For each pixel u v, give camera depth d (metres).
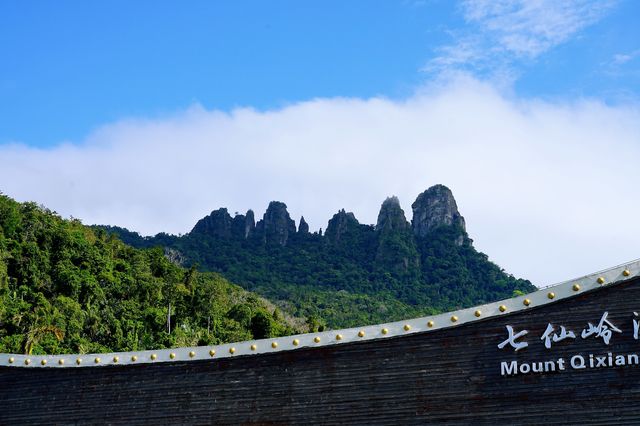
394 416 25.53
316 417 26.08
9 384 28.77
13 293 81.88
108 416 27.64
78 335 81.12
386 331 26.22
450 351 25.64
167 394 27.41
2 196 99.50
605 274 25.08
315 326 118.50
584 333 24.80
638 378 24.22
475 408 25.03
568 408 24.44
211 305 104.94
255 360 27.06
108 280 96.12
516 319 25.42
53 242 95.69
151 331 92.19
